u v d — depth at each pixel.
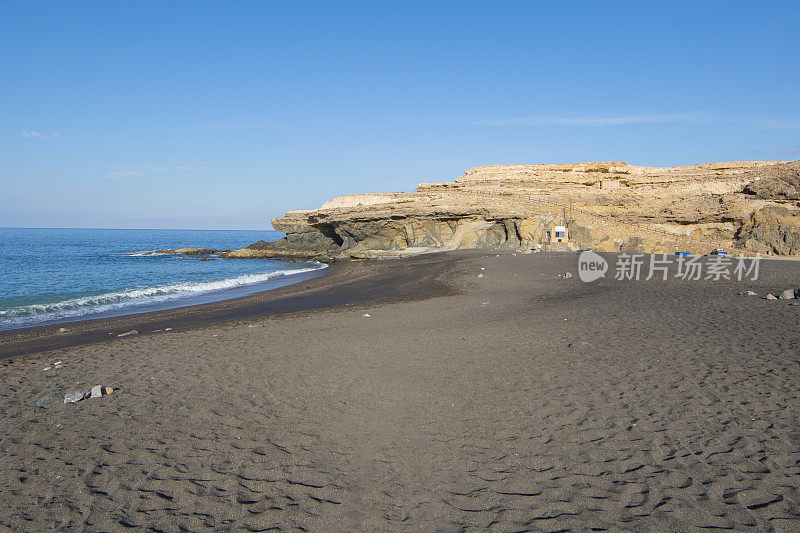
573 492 4.00
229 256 62.16
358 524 3.66
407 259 42.84
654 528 3.45
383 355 8.72
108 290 26.75
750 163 49.88
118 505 4.03
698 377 6.66
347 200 61.28
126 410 6.28
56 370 8.57
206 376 7.73
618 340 9.12
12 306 20.83
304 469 4.58
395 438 5.20
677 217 43.31
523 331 10.45
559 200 48.06
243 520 3.77
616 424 5.30
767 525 3.41
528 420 5.54
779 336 8.65
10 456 4.99
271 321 13.84
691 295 14.94
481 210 46.09
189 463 4.75
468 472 4.42
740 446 4.61
